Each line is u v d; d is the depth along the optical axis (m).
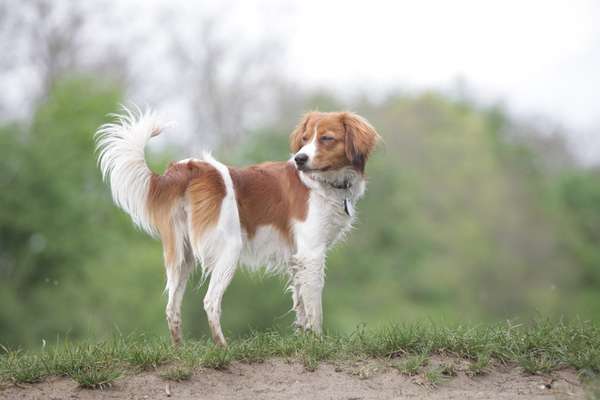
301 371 5.45
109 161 6.10
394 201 30.75
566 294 31.48
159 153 25.16
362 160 6.75
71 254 21.78
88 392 5.11
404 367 5.42
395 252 30.41
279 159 28.39
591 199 38.06
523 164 40.31
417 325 6.24
